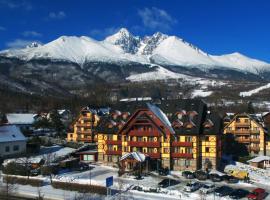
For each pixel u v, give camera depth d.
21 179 96.06
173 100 119.75
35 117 192.12
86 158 124.38
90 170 110.94
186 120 113.00
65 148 141.38
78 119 154.12
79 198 82.12
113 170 111.00
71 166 111.38
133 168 107.44
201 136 111.81
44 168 103.62
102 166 116.38
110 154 118.06
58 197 84.25
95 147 134.88
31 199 83.25
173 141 111.62
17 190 90.00
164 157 111.50
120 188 86.75
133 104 121.31
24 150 129.88
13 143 126.94
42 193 87.38
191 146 109.75
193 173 103.19
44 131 175.38
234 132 139.00
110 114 122.31
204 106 117.00
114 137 118.25
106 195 84.88
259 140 136.25
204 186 90.69
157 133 111.50
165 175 105.38
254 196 82.81
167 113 117.31
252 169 114.94
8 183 89.06
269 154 136.00
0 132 126.06
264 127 141.12
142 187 90.50
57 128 173.75
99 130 120.69
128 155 107.69
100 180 98.12
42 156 123.19
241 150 138.25
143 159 107.44
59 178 99.88
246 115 138.25
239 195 84.38
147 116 112.31
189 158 109.81
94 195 84.88
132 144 114.12
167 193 87.25
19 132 132.00
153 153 111.94
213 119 113.69
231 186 96.19
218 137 112.56
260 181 102.56
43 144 147.12
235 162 121.12
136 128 114.75
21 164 105.25
